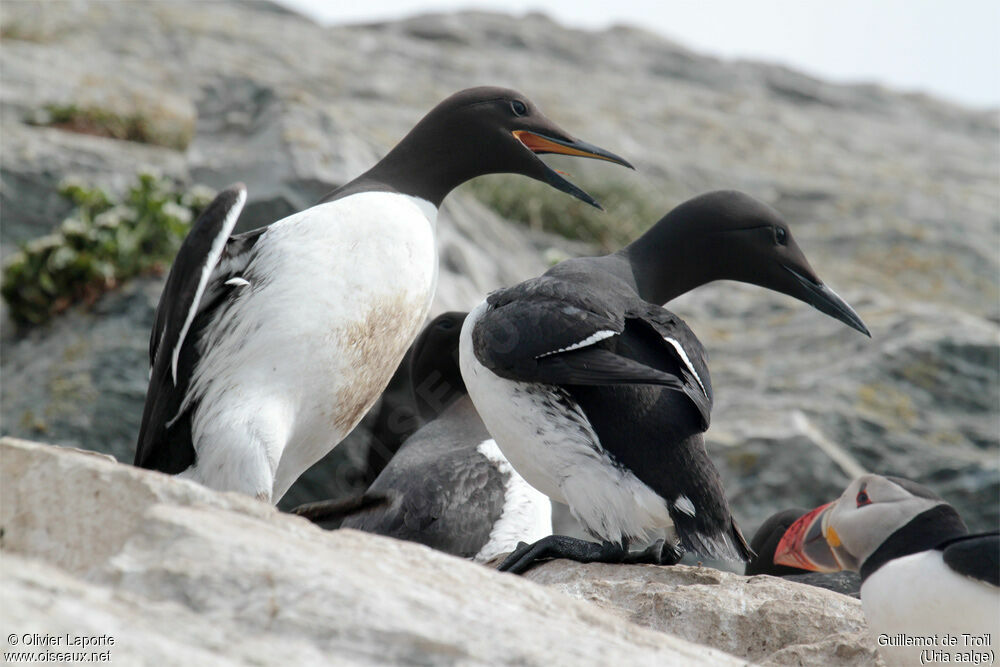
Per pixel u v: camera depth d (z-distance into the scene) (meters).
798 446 17.66
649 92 41.75
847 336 22.17
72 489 5.91
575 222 26.77
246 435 8.54
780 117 42.28
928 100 51.22
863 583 6.90
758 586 8.31
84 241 19.11
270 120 20.81
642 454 7.94
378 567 5.82
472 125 10.22
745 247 9.65
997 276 29.16
